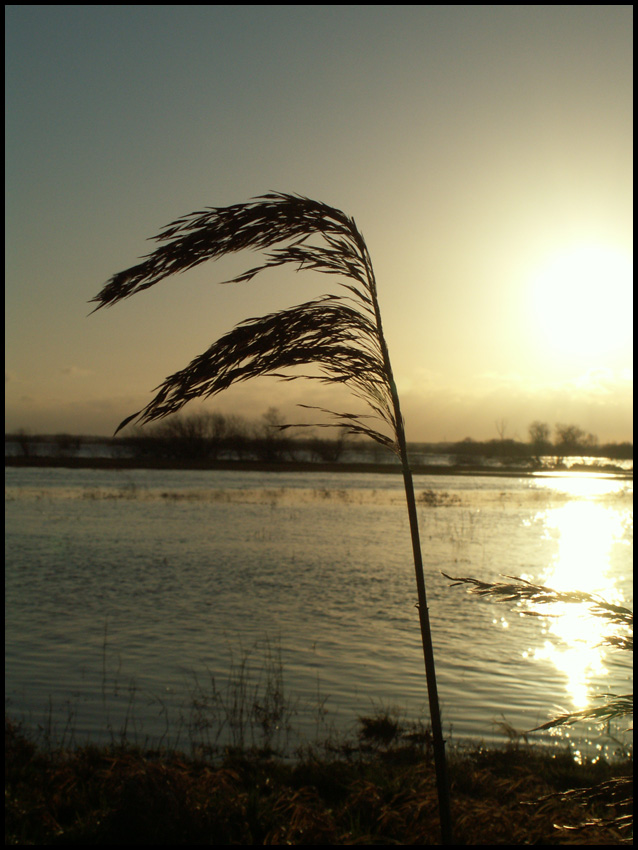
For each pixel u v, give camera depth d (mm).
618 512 43250
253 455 109375
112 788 5578
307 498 47031
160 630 12836
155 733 7949
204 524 30969
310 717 8625
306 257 3502
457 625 13836
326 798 6242
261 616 14219
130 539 25766
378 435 3533
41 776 6250
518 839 4875
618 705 3480
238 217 3338
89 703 8875
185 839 4992
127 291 3354
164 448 86625
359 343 3584
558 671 10883
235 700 9031
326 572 19641
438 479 81250
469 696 9656
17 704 8773
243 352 3264
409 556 22984
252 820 5336
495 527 32969
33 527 28688
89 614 14023
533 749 7680
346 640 12484
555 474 103000
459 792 6180
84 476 67938
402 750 7453
